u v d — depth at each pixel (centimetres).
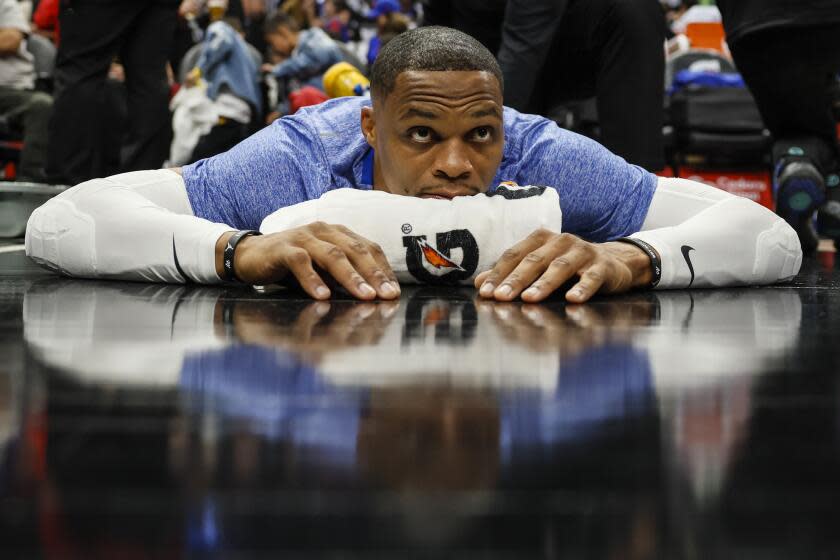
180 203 182
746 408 71
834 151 326
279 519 45
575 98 313
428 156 161
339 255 149
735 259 174
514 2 271
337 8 755
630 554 41
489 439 61
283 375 84
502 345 103
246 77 555
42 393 76
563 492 50
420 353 96
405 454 57
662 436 62
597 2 267
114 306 140
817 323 125
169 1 409
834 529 44
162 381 81
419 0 358
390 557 41
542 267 149
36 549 42
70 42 376
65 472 53
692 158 488
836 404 72
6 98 486
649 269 163
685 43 534
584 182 179
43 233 184
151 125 418
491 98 159
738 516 46
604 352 98
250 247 156
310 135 180
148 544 42
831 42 290
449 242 162
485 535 43
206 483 51
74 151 384
